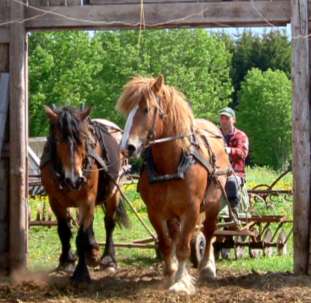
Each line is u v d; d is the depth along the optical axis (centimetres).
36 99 5456
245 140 1319
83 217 1156
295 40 1179
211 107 6950
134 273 1253
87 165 1130
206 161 1088
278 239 1534
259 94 8181
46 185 1184
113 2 1217
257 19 1193
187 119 1065
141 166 1095
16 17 1216
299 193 1177
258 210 1772
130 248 1546
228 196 1273
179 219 1094
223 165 1202
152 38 6488
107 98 6034
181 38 6781
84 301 1007
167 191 1053
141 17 1204
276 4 1192
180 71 6612
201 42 6912
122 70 6147
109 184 1242
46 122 5488
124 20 1208
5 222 1236
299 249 1178
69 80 5612
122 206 1348
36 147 4066
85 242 1147
